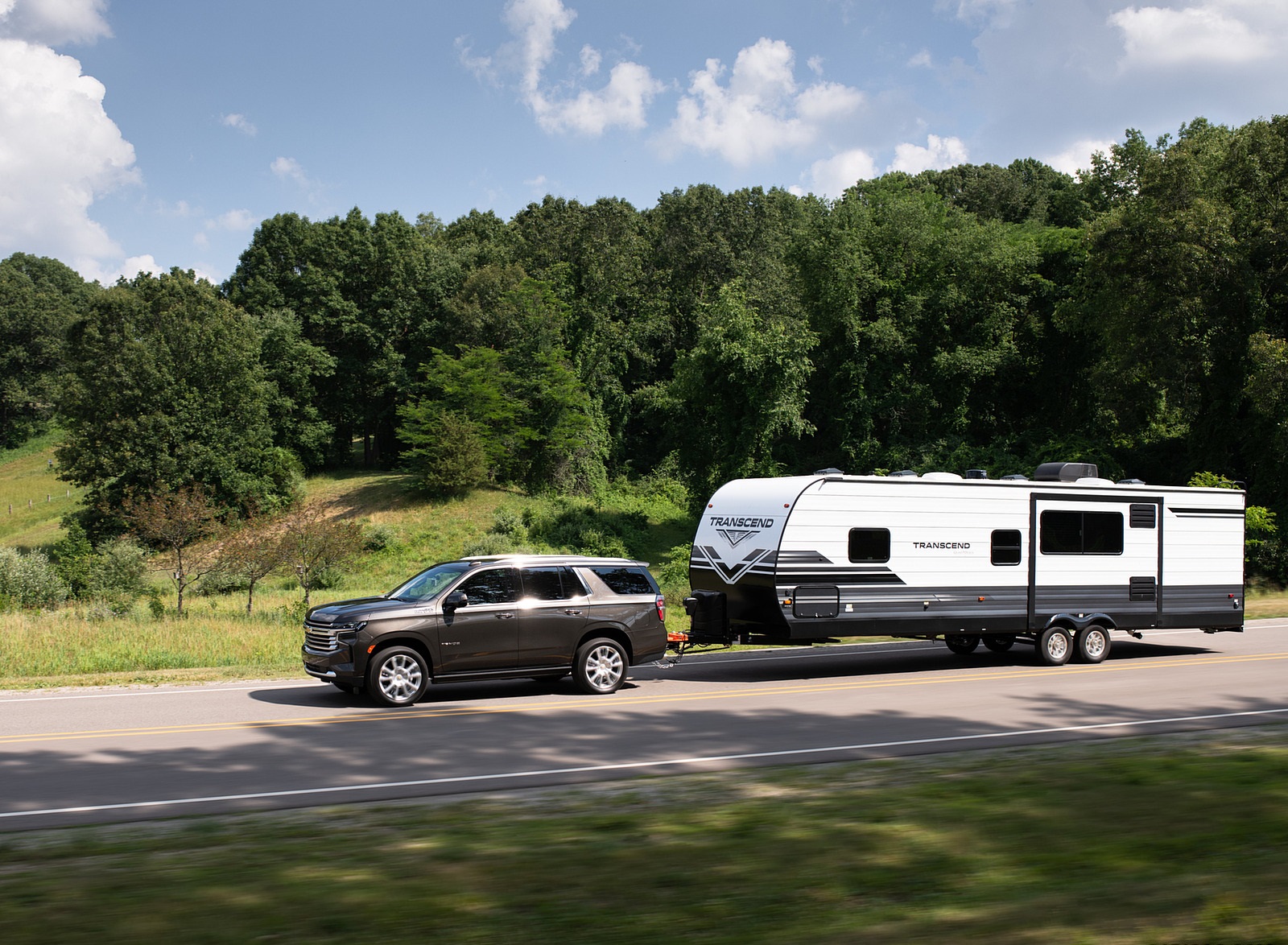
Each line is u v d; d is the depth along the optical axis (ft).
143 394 187.42
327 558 91.04
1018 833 20.16
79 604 88.99
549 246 237.25
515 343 208.03
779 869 17.88
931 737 33.30
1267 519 114.52
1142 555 57.57
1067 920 15.12
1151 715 37.65
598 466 210.79
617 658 45.01
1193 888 16.63
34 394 331.36
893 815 21.77
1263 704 40.09
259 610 86.58
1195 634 71.15
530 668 43.37
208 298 209.26
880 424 181.06
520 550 161.79
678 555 122.31
